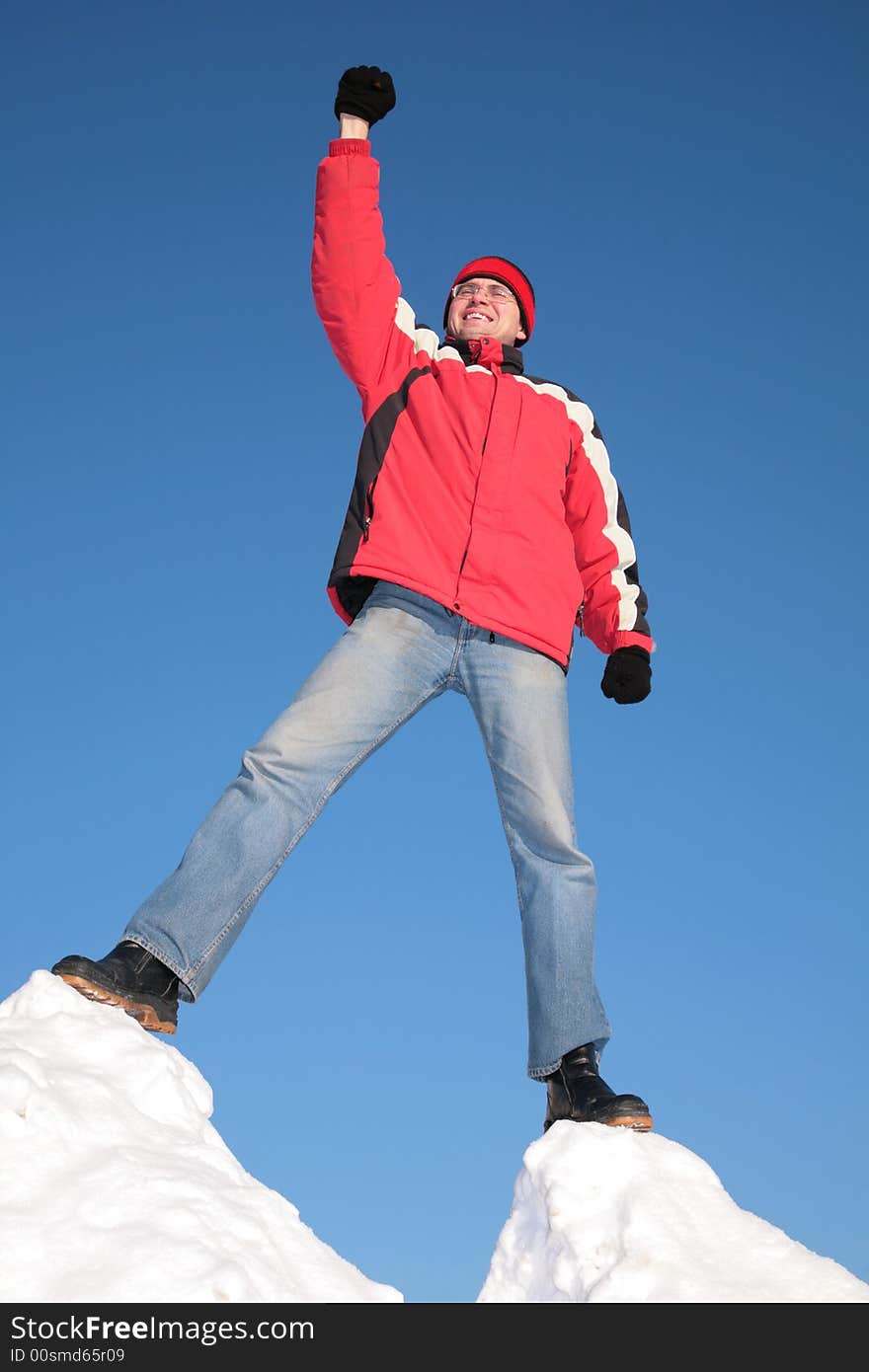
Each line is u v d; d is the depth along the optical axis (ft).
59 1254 5.94
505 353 11.10
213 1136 7.44
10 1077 6.58
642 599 10.99
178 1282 5.91
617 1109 8.27
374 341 10.11
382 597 9.75
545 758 9.57
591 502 10.85
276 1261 6.40
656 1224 7.12
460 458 10.02
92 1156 6.54
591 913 9.36
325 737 9.14
